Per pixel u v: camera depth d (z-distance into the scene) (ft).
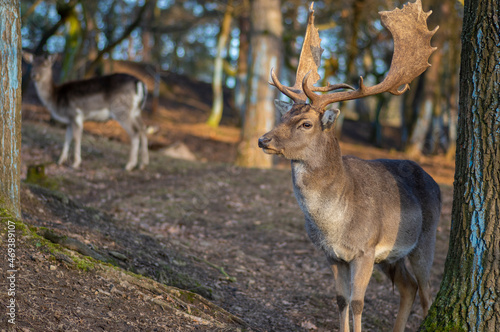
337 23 70.18
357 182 14.29
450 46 72.23
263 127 43.80
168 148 47.24
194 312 13.61
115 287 13.07
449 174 58.39
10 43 13.80
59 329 10.59
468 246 11.85
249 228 26.84
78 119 35.14
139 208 27.86
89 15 66.13
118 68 96.37
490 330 11.25
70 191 29.60
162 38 108.47
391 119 136.36
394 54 14.12
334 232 13.74
